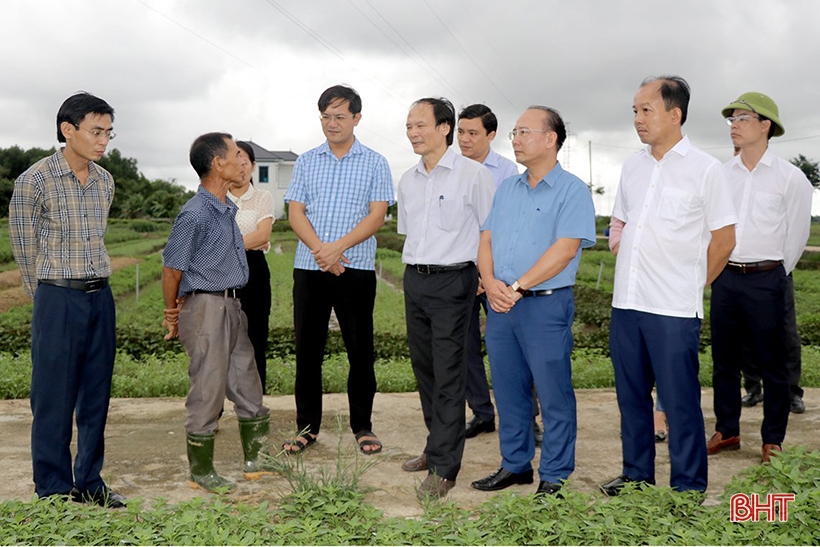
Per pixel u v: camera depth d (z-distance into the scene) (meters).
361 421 4.93
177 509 3.34
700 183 3.76
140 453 4.85
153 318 14.85
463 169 4.31
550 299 3.91
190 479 4.18
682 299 3.79
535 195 4.02
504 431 4.20
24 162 74.75
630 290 3.92
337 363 7.95
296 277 4.90
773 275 4.62
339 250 4.65
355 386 4.92
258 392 4.39
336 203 4.84
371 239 4.89
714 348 4.89
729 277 4.73
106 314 3.83
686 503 3.43
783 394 4.65
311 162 4.97
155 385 6.69
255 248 5.46
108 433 5.34
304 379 4.92
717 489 4.21
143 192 77.31
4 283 22.22
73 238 3.65
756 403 6.29
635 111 3.88
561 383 3.93
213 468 4.20
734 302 4.73
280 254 38.84
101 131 3.60
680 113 3.82
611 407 6.24
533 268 3.86
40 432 3.68
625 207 4.15
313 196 4.91
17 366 7.29
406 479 4.35
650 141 3.86
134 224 58.38
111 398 6.46
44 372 3.64
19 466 4.55
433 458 4.11
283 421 5.73
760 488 3.46
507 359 4.12
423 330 4.36
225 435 5.28
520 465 4.19
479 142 5.38
